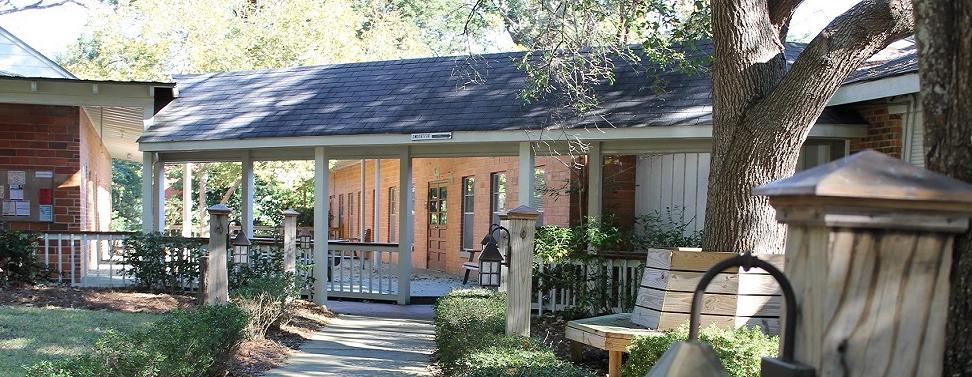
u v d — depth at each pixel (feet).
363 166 68.23
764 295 18.39
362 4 89.76
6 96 37.14
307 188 79.97
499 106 35.06
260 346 25.36
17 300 30.55
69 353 19.89
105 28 73.72
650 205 39.83
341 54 73.56
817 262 4.22
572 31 32.65
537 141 33.45
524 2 32.86
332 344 27.37
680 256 18.80
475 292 27.89
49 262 39.04
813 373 4.18
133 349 15.46
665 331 18.07
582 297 32.27
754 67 19.75
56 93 37.78
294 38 72.02
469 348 18.06
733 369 14.69
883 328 4.14
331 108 38.55
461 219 57.11
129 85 38.22
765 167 19.60
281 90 41.83
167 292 37.14
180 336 16.98
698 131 30.42
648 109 31.99
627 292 32.12
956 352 5.04
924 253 4.16
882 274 4.14
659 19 30.35
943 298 4.18
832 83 18.80
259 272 37.32
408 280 39.96
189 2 72.38
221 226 23.53
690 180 37.50
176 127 39.45
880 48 18.60
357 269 63.36
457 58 41.09
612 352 18.97
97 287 37.45
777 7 21.09
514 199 48.52
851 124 29.58
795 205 4.31
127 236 38.29
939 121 5.34
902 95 27.63
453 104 36.32
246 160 39.34
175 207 94.22
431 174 63.26
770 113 19.20
